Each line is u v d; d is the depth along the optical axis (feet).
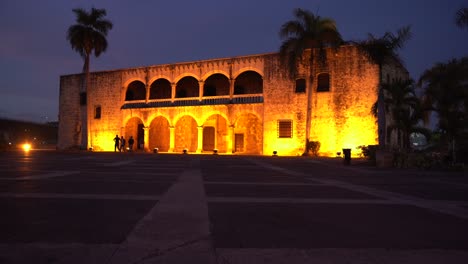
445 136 80.02
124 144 131.44
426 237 15.67
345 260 12.39
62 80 158.30
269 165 64.13
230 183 34.22
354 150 105.60
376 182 39.14
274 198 25.34
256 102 118.93
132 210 19.95
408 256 12.96
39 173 40.63
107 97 146.00
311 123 110.93
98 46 137.80
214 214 19.44
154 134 141.79
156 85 145.69
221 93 133.80
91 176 38.01
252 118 125.90
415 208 22.82
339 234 15.85
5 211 19.21
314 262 12.10
